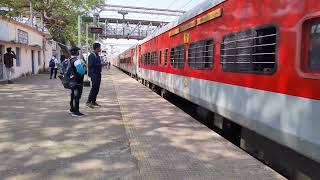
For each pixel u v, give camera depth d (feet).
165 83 49.60
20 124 29.71
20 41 91.45
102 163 19.79
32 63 110.73
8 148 22.52
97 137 25.66
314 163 16.35
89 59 38.93
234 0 23.91
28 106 39.60
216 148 22.58
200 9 31.71
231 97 24.13
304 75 15.65
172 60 44.65
